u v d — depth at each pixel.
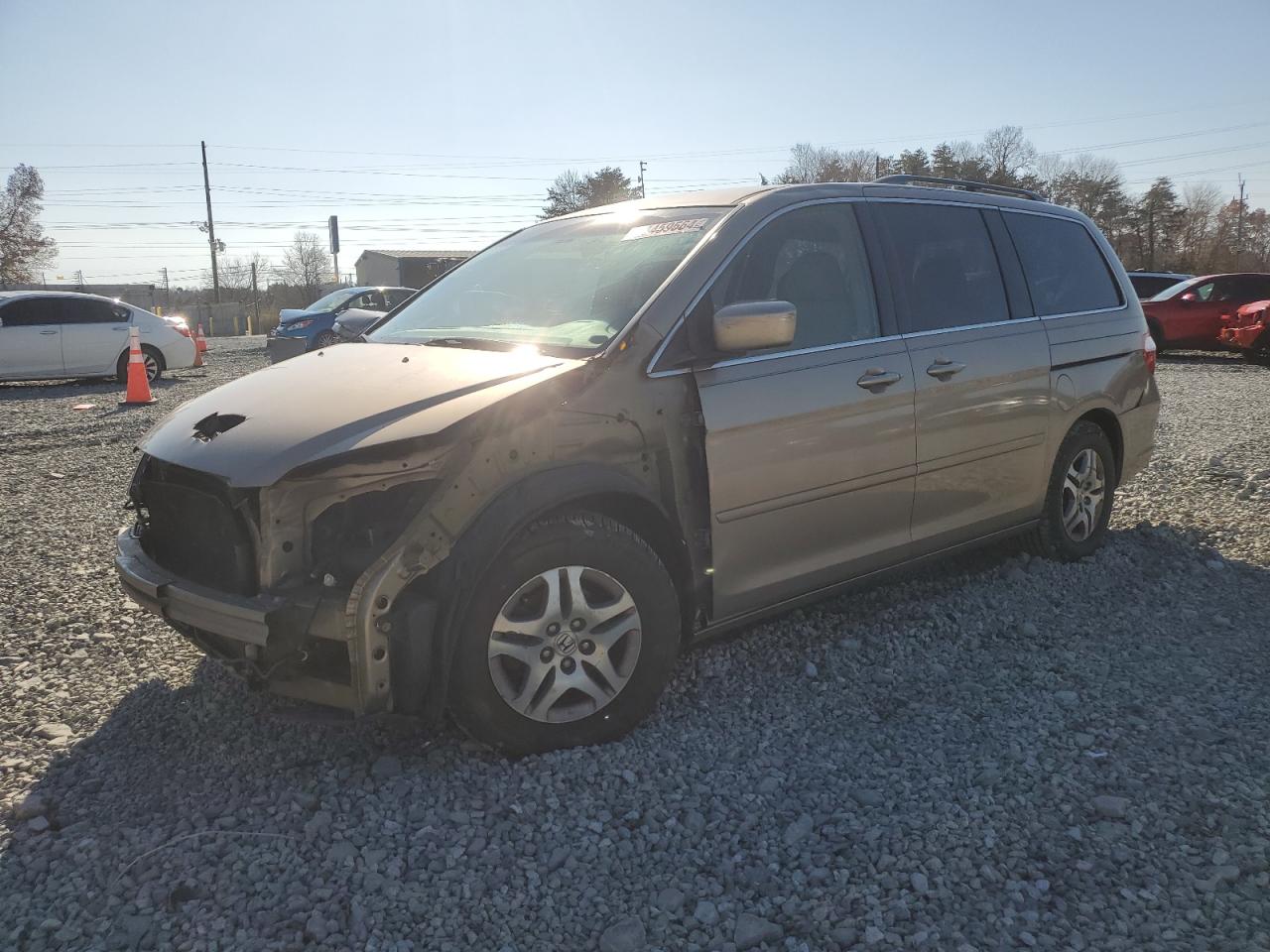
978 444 4.22
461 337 3.65
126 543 3.34
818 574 3.70
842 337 3.75
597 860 2.54
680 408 3.24
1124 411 5.10
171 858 2.54
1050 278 4.83
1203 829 2.61
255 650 2.74
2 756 3.13
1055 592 4.59
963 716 3.35
